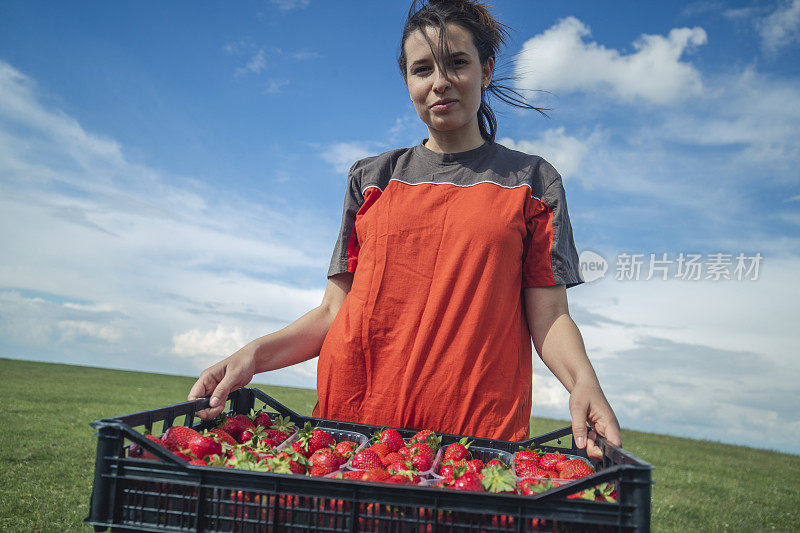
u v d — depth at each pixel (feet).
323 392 7.09
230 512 3.80
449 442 6.12
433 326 6.62
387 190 7.30
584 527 3.57
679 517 19.06
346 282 7.89
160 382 58.80
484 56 6.92
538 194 7.04
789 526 19.21
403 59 7.35
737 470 31.19
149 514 3.85
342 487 3.66
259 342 6.66
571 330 6.53
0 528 13.11
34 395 40.34
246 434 5.62
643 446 37.83
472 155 7.18
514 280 6.77
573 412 5.29
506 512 3.57
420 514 3.67
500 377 6.53
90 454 22.13
